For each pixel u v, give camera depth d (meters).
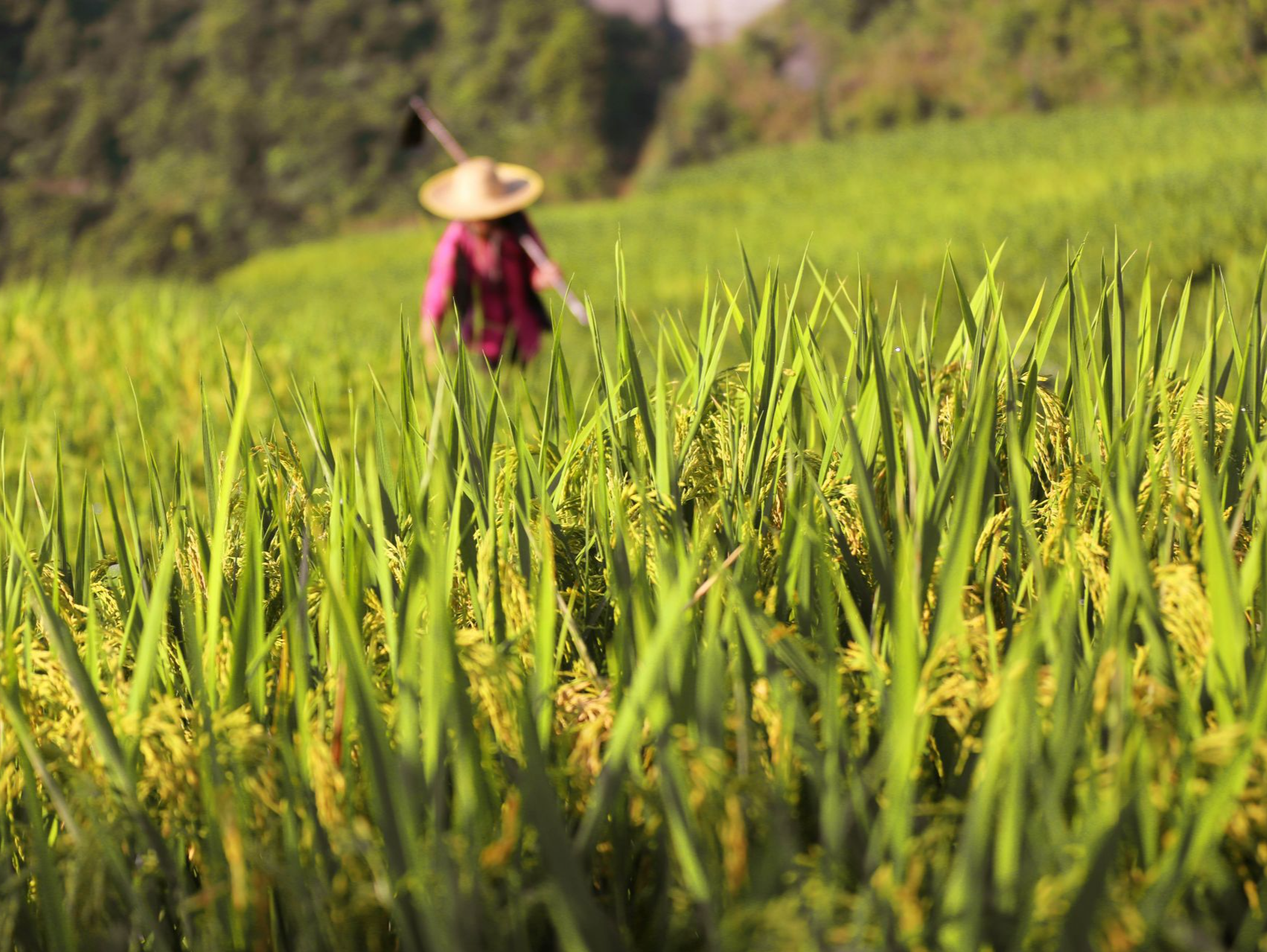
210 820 1.35
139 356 8.32
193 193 85.44
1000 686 1.38
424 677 1.36
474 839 1.24
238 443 1.64
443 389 1.99
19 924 1.43
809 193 42.78
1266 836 1.30
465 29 94.12
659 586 1.58
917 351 2.54
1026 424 2.04
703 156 83.00
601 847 1.45
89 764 1.47
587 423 2.27
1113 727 1.32
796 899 1.09
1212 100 69.62
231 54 93.88
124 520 3.80
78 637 1.82
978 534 1.89
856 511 1.97
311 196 84.12
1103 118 53.22
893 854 1.16
